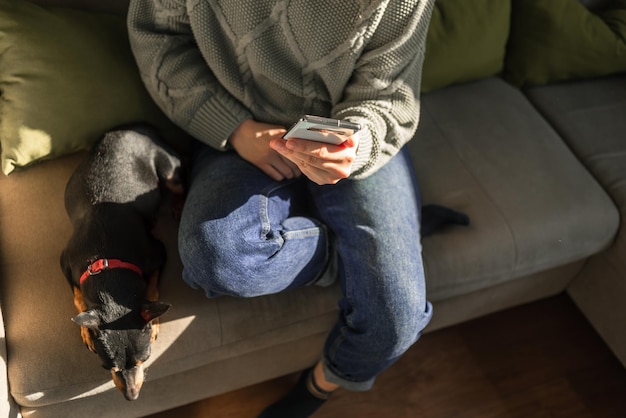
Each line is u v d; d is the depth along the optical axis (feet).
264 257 3.42
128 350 3.45
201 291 3.80
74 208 3.85
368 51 3.30
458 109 5.05
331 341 3.88
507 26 5.17
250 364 4.34
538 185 4.59
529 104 5.28
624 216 4.63
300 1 3.10
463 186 4.54
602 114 5.31
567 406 5.12
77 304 3.58
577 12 5.27
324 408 4.87
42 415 3.66
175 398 4.27
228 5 3.21
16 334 3.48
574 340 5.53
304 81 3.51
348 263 3.57
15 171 4.00
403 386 5.08
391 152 3.51
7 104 3.79
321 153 3.03
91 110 3.90
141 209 3.92
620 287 4.88
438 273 4.15
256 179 3.66
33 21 3.82
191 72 3.60
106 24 4.06
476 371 5.24
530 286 5.07
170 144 4.28
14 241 3.81
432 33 4.87
